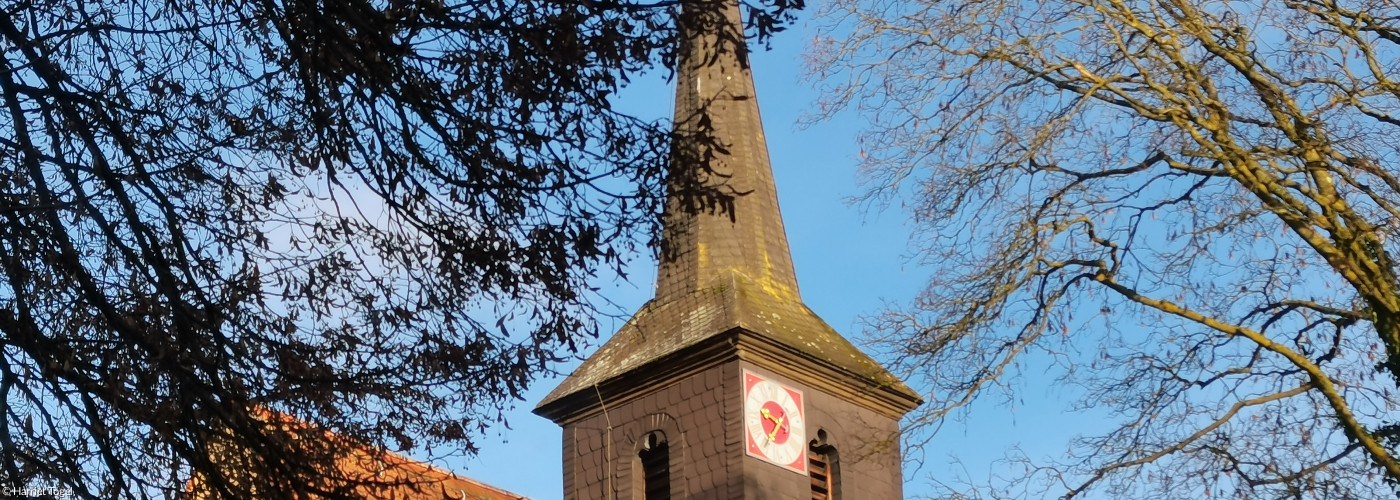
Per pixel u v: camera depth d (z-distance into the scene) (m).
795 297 39.84
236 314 13.34
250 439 13.04
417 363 13.58
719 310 37.72
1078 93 17.83
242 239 13.55
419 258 13.55
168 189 13.44
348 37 12.98
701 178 13.37
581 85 13.14
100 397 12.84
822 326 39.38
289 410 13.38
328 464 13.28
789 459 36.19
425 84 13.11
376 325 13.57
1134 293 17.55
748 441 35.69
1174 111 17.14
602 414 37.84
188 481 12.96
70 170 13.20
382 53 13.02
